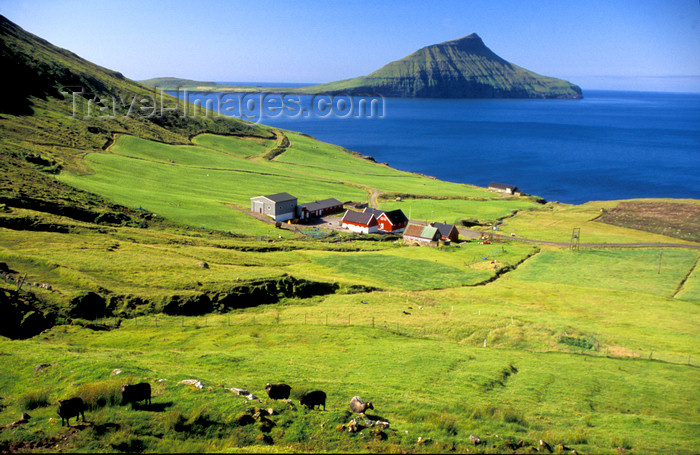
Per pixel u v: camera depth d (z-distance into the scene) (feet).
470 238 393.91
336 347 149.48
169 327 162.30
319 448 68.95
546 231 420.36
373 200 534.37
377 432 74.43
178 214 353.10
